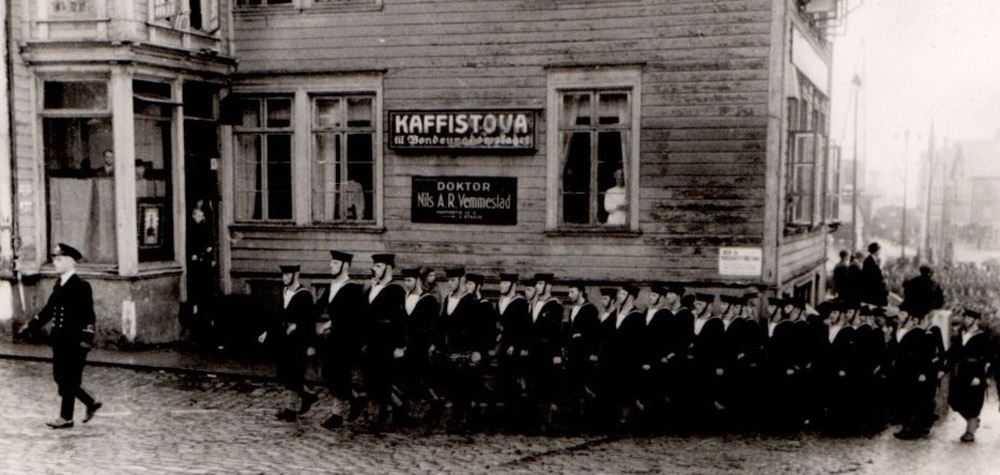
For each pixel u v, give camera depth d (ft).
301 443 35.81
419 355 40.37
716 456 35.68
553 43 55.16
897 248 219.00
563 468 32.71
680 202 53.62
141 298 54.44
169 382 47.11
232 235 61.46
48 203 55.21
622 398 41.01
